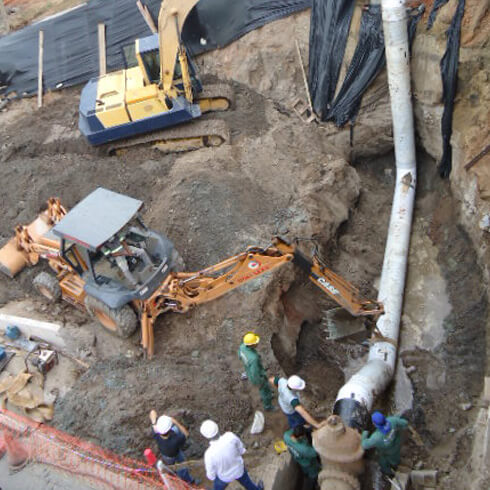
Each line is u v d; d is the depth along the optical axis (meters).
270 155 14.11
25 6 21.66
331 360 11.35
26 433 8.65
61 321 11.14
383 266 12.70
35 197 13.94
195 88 15.08
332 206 13.34
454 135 13.14
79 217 9.61
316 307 11.91
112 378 9.70
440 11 12.73
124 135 14.41
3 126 17.42
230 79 16.66
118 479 7.82
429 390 10.70
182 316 10.80
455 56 12.48
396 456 8.31
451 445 9.60
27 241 11.77
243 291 10.90
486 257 11.38
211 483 8.28
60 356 10.34
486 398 8.46
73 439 8.80
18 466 8.09
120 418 8.91
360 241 13.50
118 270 10.35
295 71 15.87
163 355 10.35
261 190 13.23
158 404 9.19
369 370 10.18
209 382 9.76
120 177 14.05
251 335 8.71
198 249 11.87
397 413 10.43
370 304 9.19
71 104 17.62
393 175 15.20
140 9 17.33
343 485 7.68
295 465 8.88
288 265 11.53
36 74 18.20
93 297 10.19
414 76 13.88
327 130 15.26
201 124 14.46
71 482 7.84
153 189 13.55
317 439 7.86
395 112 13.66
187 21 16.45
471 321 11.20
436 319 11.88
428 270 12.87
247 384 9.84
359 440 7.93
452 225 13.09
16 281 12.18
